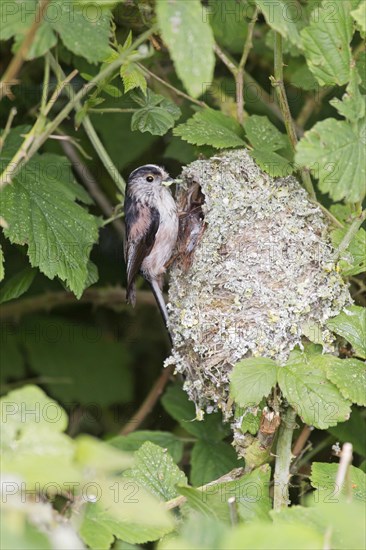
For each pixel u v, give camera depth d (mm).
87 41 6812
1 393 11406
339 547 4840
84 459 4141
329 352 8211
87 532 6086
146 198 10227
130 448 9539
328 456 9938
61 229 8719
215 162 9406
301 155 6656
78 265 8555
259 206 8844
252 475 7223
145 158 12352
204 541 4809
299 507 5297
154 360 12758
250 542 4230
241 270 8633
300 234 8656
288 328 8297
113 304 12016
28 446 4879
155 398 11141
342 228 8711
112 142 11781
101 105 11336
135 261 10312
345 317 8180
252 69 12141
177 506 7309
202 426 9797
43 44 6664
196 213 10172
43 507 4469
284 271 8523
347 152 6824
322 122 6793
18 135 9594
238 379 7355
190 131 9070
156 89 10758
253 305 8461
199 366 8672
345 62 7164
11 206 8648
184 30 5664
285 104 8398
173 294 9469
